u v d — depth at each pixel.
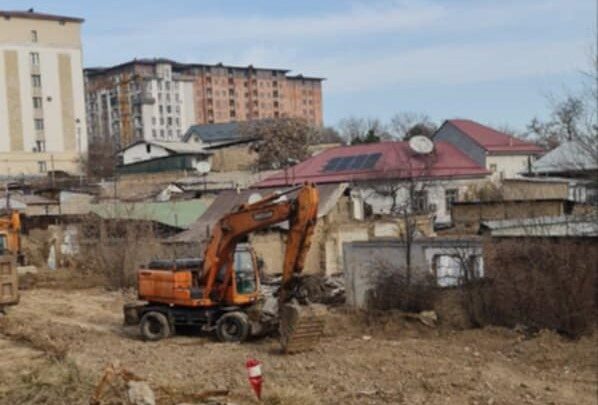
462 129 57.38
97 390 13.41
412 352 19.34
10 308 27.98
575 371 17.39
